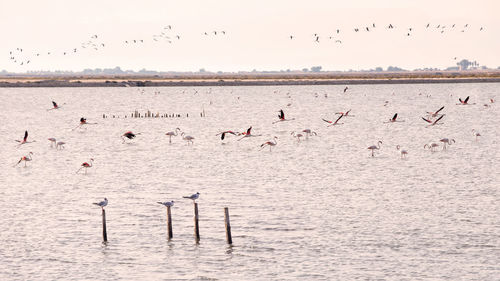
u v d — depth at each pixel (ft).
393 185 192.24
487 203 167.63
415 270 120.98
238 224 150.00
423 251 130.62
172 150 271.90
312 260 126.93
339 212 159.94
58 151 271.69
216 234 142.92
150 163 236.63
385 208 163.63
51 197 178.70
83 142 302.45
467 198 173.58
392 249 132.26
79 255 131.03
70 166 231.71
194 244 136.77
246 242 137.39
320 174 211.41
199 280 118.21
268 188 189.06
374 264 124.26
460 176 204.85
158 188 190.39
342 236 140.46
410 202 169.78
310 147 278.05
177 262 126.93
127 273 122.01
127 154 260.83
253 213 159.43
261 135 326.03
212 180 202.08
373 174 210.38
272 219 153.69
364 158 244.63
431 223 149.18
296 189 187.42
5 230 146.41
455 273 119.44
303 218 154.61
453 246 133.28
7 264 126.31
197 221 138.31
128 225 150.61
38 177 209.56
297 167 225.35
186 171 219.20
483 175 206.08
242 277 119.14
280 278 118.42
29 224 151.33
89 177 209.05
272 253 130.72
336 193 181.57
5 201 173.58
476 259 126.00
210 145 288.10
